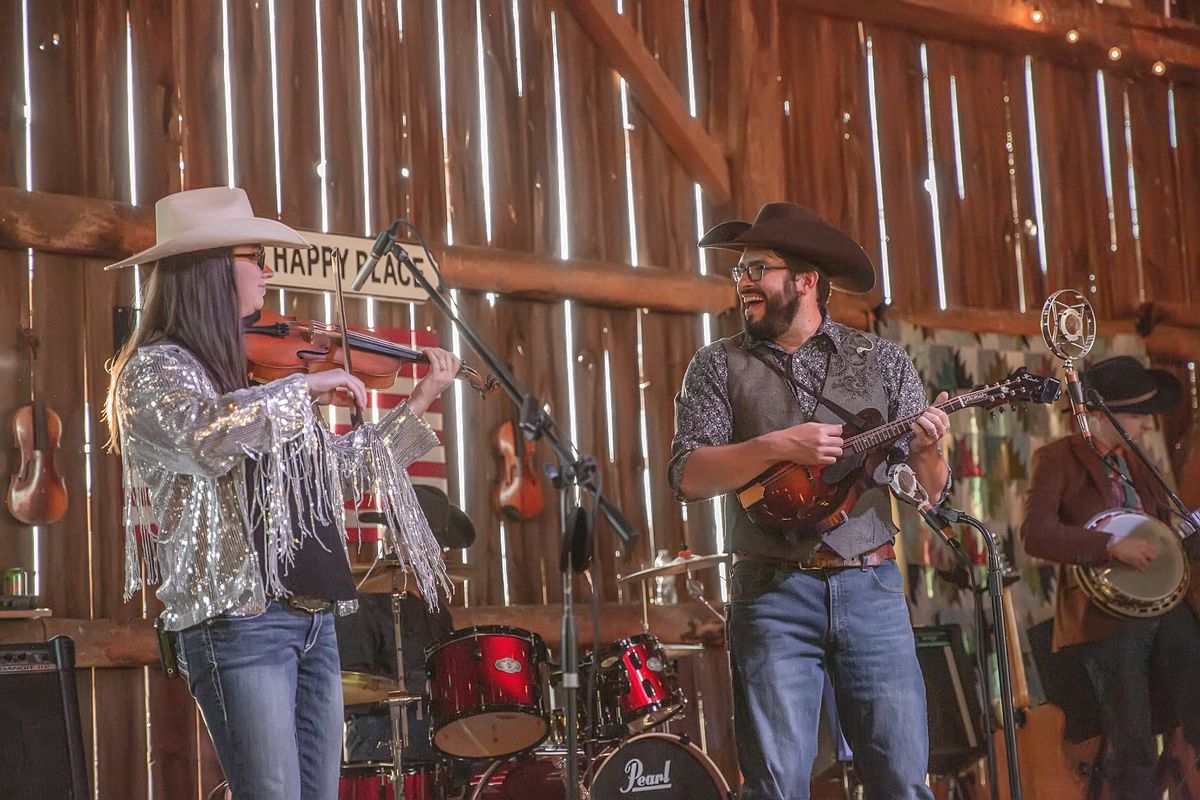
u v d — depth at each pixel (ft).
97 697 18.93
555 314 23.47
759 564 11.80
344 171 21.90
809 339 12.34
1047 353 26.94
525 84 23.79
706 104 25.17
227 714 9.29
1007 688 11.77
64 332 19.43
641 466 23.67
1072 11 28.02
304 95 21.75
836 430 11.53
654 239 24.44
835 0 26.23
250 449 9.29
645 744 18.43
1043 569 25.57
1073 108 28.78
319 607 9.65
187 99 20.80
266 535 9.40
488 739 18.06
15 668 15.44
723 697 23.41
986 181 27.63
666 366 24.20
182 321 9.79
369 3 22.57
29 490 18.74
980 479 25.59
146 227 19.75
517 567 22.45
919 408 12.28
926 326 26.03
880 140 26.78
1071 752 23.63
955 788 23.02
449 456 22.20
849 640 11.58
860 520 11.66
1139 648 17.93
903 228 26.61
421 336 22.04
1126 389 18.79
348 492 10.55
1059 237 28.09
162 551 9.60
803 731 11.53
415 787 18.16
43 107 19.80
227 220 10.03
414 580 18.48
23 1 19.90
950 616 24.48
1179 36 29.09
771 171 24.86
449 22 23.25
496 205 23.17
